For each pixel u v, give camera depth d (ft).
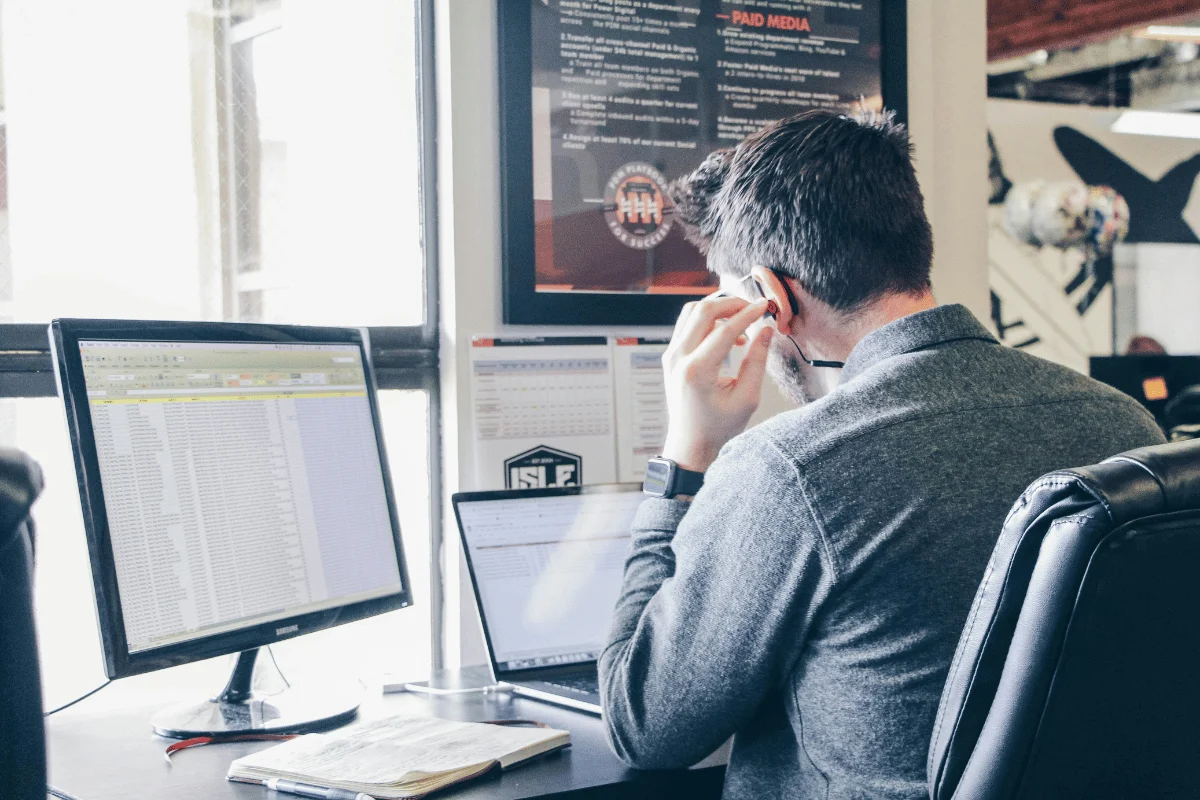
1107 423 3.06
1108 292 11.14
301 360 4.58
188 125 5.58
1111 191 11.14
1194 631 2.15
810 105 6.37
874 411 2.94
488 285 5.74
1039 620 2.09
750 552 2.93
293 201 5.82
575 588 5.00
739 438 3.10
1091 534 2.02
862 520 2.80
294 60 5.79
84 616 5.25
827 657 2.91
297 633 4.29
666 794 3.53
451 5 5.59
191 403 4.10
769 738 3.20
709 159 3.96
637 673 3.28
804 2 6.35
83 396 3.74
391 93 5.90
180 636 3.88
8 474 1.75
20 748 1.89
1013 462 2.89
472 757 3.51
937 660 2.76
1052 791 2.16
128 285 5.45
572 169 5.82
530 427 5.78
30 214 5.19
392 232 5.92
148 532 3.85
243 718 4.20
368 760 3.50
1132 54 11.13
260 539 4.24
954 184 6.93
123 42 5.41
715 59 6.14
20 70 5.16
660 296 6.04
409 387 5.82
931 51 6.84
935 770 2.35
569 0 5.79
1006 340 10.78
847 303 3.37
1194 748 2.22
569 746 3.84
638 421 6.01
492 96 5.72
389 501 4.85
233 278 5.70
